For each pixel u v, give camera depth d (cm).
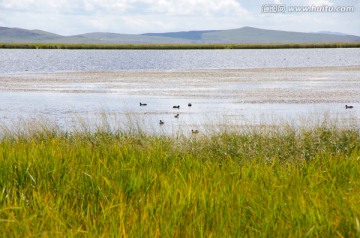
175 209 771
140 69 9500
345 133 1828
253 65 11275
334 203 801
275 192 877
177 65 11325
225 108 3878
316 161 1230
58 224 729
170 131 2827
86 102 4334
